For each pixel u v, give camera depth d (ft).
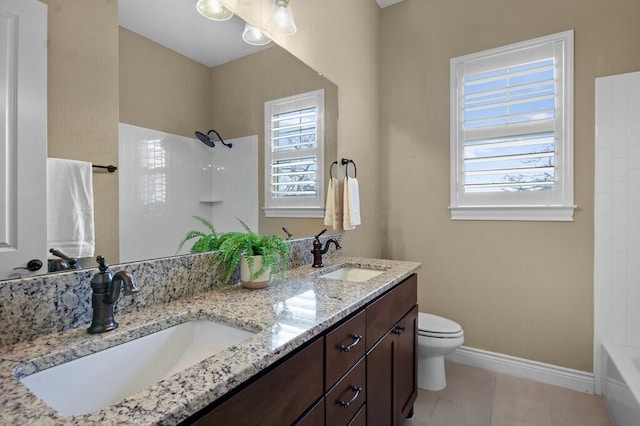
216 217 4.74
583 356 7.11
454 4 8.42
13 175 2.72
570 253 7.19
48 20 2.96
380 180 9.42
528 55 7.55
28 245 2.80
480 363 8.14
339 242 7.48
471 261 8.23
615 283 6.78
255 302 3.88
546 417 6.23
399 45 9.16
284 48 5.93
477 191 8.11
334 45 7.31
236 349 2.62
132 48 3.72
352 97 8.00
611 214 6.78
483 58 8.04
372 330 4.51
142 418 1.77
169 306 3.71
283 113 5.96
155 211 3.91
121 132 3.58
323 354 3.36
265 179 5.57
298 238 6.29
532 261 7.56
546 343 7.47
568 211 7.12
